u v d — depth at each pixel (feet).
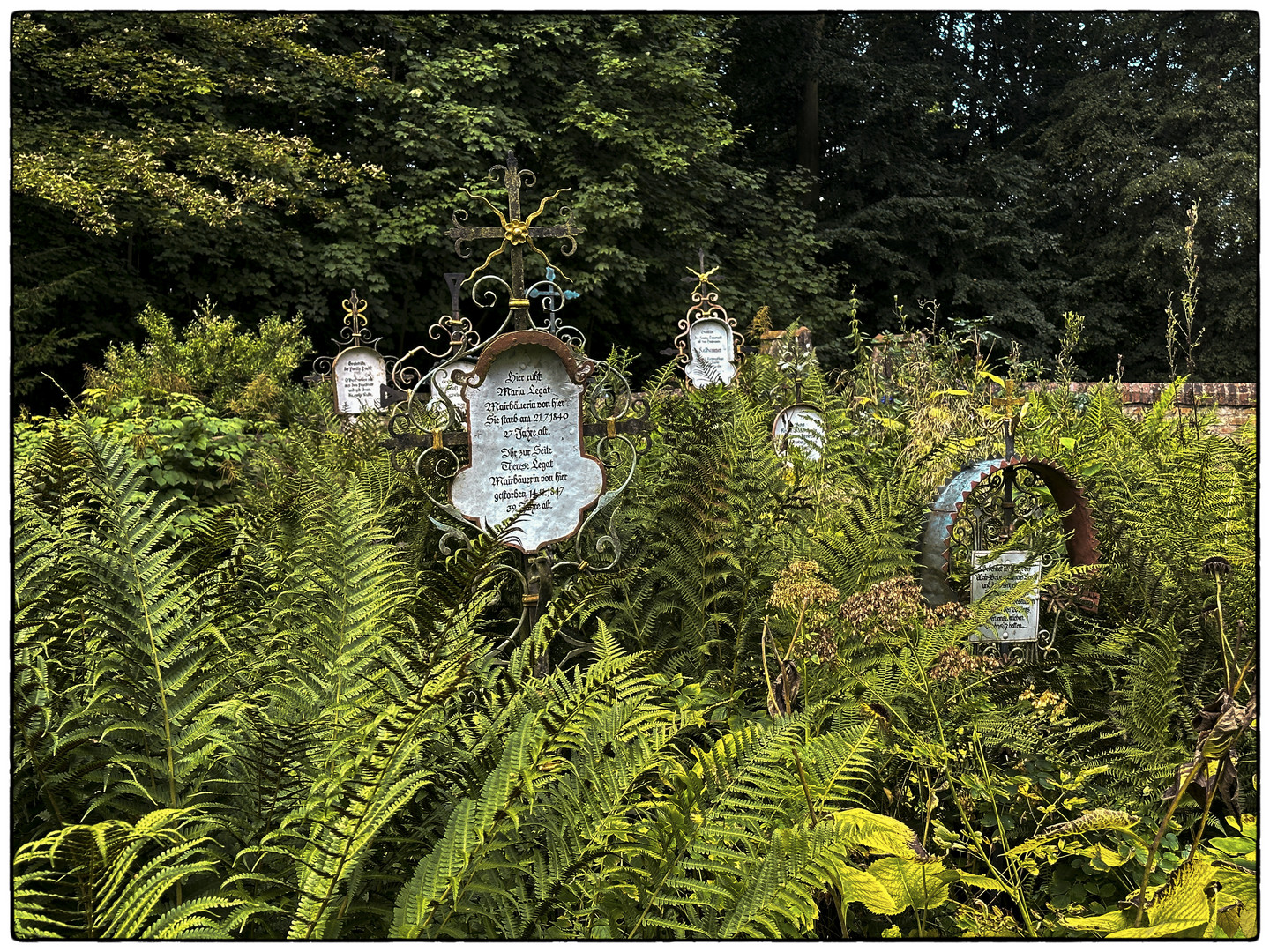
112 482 7.27
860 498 11.84
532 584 12.09
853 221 73.97
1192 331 72.02
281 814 6.11
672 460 13.20
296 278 54.80
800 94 77.20
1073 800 8.45
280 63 54.03
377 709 6.47
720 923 6.02
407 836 6.33
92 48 44.88
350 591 7.43
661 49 63.41
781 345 27.58
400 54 58.23
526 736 5.86
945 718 9.29
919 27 80.18
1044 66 81.46
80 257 48.91
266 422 25.36
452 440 12.23
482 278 12.66
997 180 75.82
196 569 8.66
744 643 11.22
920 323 75.46
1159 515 13.60
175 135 47.37
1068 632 12.70
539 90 61.52
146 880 5.56
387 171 57.62
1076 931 7.26
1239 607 10.79
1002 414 15.49
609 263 57.57
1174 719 9.34
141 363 32.68
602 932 5.75
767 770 6.39
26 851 5.93
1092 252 77.05
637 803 6.43
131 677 6.46
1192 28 72.54
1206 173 68.18
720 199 66.64
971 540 12.67
